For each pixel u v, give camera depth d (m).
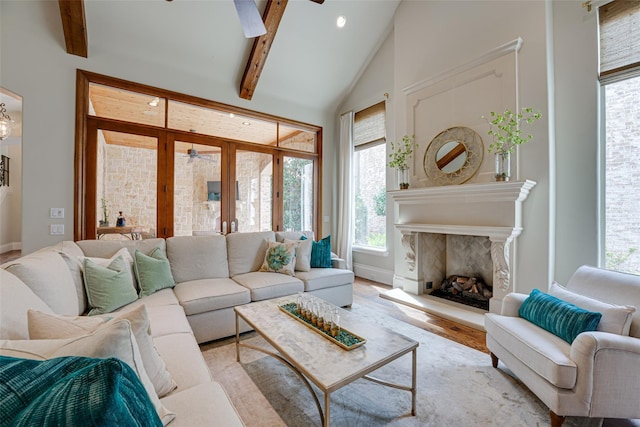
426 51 3.73
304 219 5.15
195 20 3.42
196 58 3.79
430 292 3.79
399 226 3.76
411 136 3.84
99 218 3.33
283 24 3.80
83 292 1.94
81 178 3.14
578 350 1.42
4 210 6.15
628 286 1.67
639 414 1.39
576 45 2.65
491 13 3.10
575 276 2.02
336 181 5.43
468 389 1.82
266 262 3.27
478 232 2.94
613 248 2.50
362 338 1.63
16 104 4.84
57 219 3.03
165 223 3.75
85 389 0.54
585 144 2.60
